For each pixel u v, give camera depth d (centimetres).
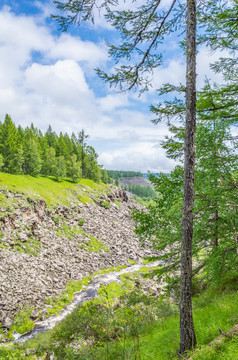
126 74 575
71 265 3638
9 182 5034
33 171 7250
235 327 499
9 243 3228
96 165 9844
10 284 2597
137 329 819
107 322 858
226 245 839
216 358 428
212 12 615
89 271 3697
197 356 457
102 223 6066
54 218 4775
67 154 9488
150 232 796
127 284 3119
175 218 796
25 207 4084
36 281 2861
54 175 7812
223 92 734
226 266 841
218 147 745
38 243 3697
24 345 1720
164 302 1134
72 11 464
